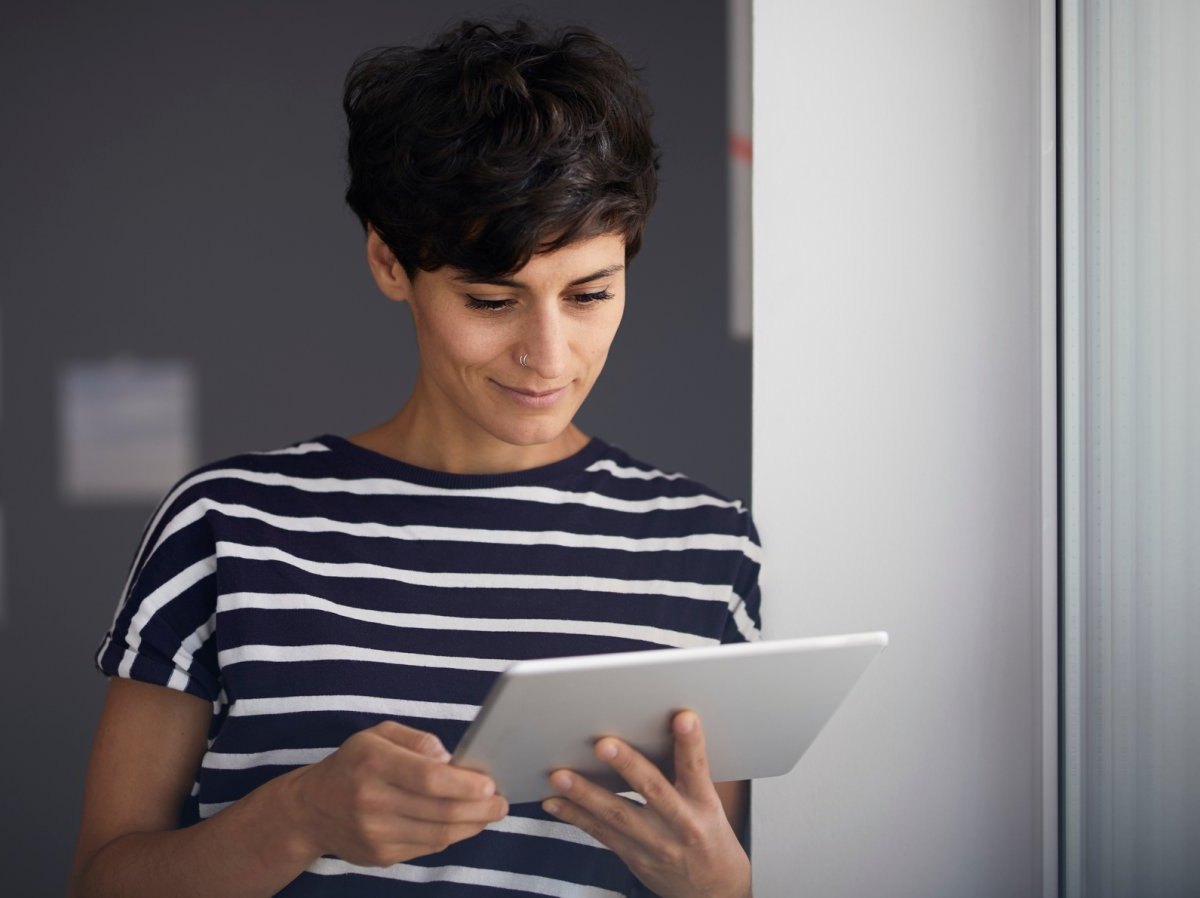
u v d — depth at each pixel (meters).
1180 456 0.97
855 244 1.08
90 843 1.01
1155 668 0.99
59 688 2.94
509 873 1.01
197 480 1.07
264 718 1.00
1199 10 0.94
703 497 1.12
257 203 3.00
